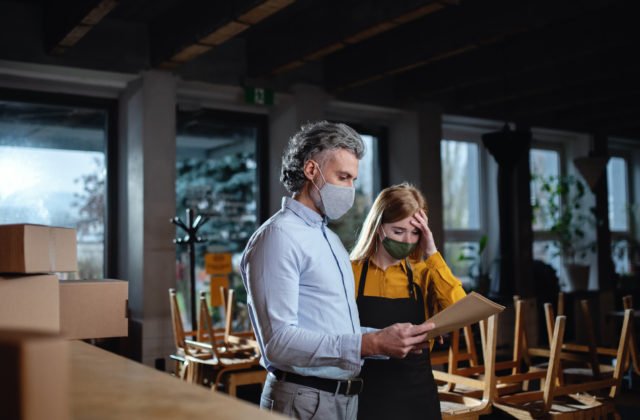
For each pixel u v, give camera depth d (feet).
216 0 12.17
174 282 15.07
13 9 13.55
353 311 5.74
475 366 11.27
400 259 7.03
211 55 15.93
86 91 15.21
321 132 5.61
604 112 21.80
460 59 17.28
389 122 20.04
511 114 21.18
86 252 15.29
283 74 16.93
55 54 13.70
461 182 22.08
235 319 16.99
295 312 5.25
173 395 2.34
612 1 11.27
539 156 24.45
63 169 15.07
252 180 17.65
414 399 6.68
